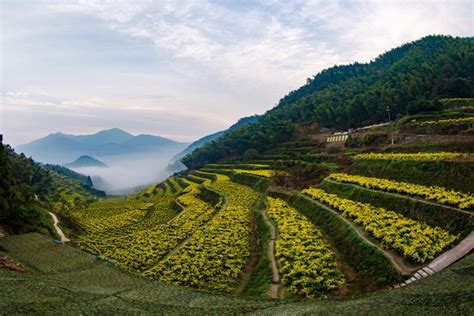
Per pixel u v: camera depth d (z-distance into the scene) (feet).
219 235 166.81
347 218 145.79
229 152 593.83
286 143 473.67
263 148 492.95
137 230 244.63
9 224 160.25
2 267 98.73
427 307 62.28
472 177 134.41
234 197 281.13
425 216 121.70
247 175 348.38
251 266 128.36
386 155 219.00
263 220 182.60
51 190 472.03
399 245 101.04
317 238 140.15
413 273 88.43
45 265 109.60
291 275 104.99
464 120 241.55
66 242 189.06
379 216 133.59
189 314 72.18
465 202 114.83
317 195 194.29
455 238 100.58
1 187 166.20
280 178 269.03
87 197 549.54
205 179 447.83
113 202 476.54
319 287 95.81
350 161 253.85
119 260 149.18
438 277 77.10
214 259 133.59
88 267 109.60
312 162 303.27
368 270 101.91
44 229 188.34
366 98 443.73
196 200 316.60
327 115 509.76
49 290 78.69
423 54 595.47
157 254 152.97
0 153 178.40
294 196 220.02
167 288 93.04
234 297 86.63
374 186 168.35
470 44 543.80
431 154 186.39
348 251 120.26
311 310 71.00
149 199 453.58
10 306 65.21
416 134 265.95
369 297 75.82
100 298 78.64
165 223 238.07
